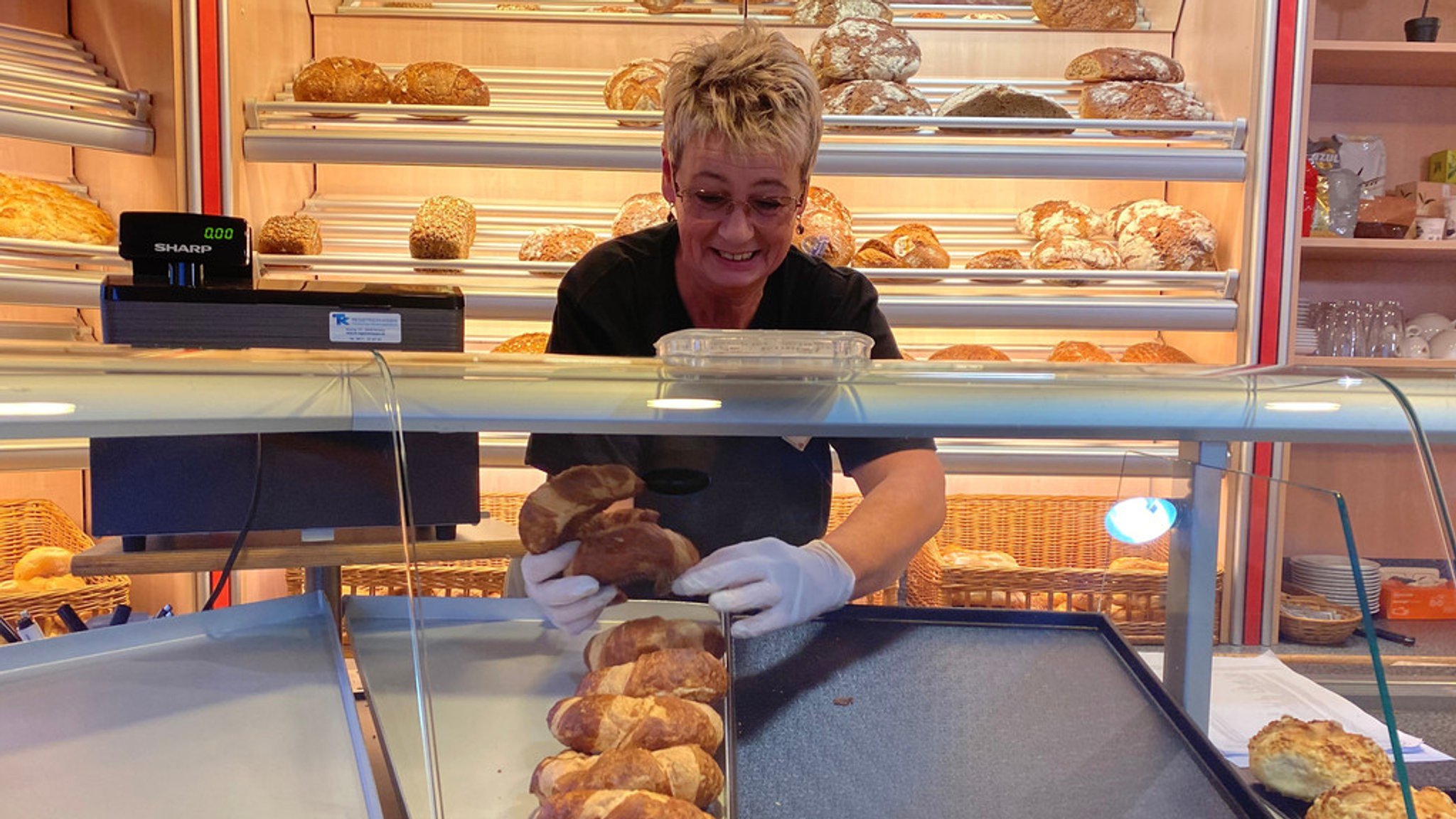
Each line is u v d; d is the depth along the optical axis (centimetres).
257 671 94
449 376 84
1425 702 80
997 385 84
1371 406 83
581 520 85
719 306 150
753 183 125
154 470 91
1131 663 92
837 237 254
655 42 305
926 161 254
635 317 152
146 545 92
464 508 90
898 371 87
